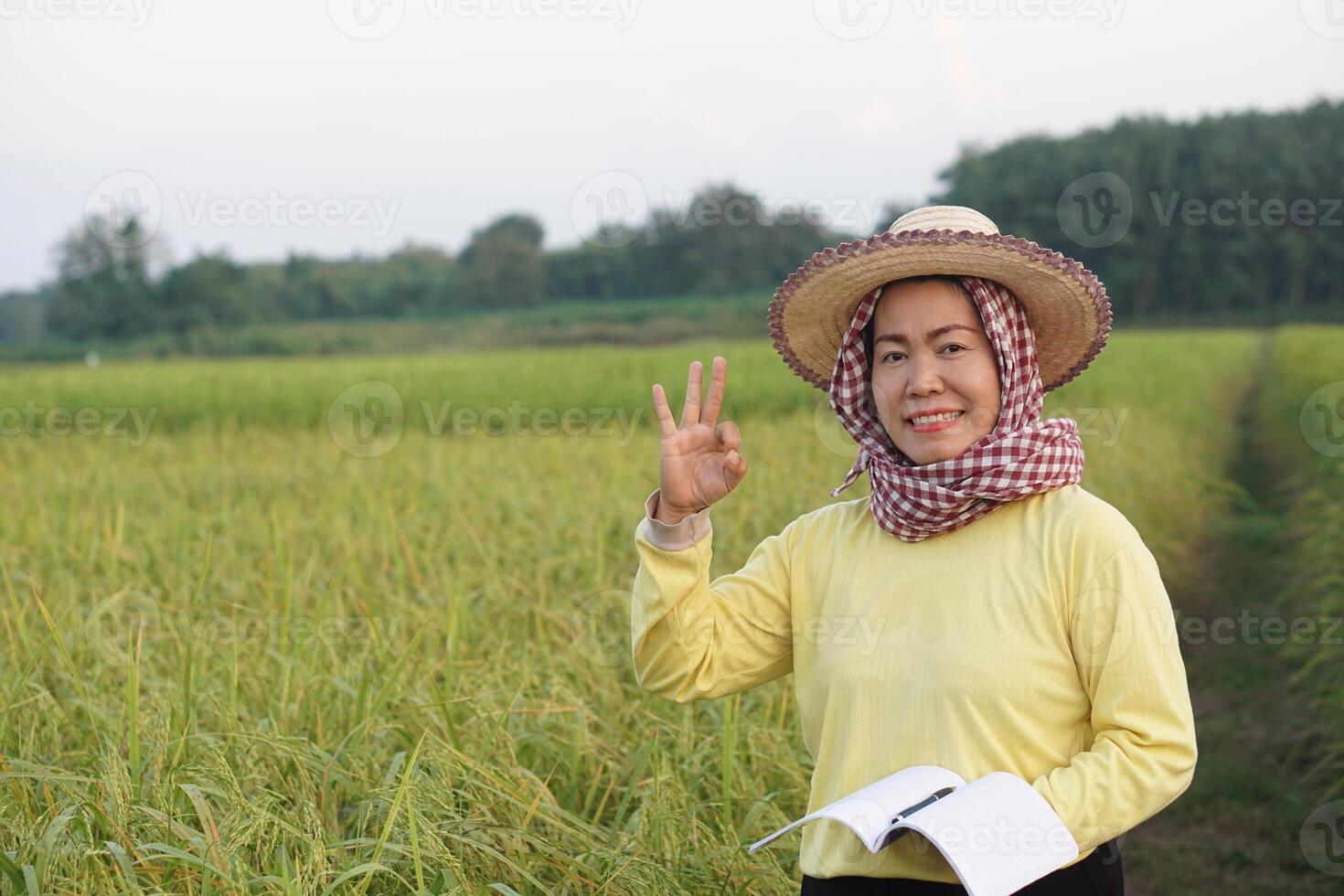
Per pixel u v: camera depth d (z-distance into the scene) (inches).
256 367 988.6
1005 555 74.2
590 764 146.9
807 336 89.4
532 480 356.2
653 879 107.0
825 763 77.8
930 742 72.6
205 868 89.1
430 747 123.3
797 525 86.6
